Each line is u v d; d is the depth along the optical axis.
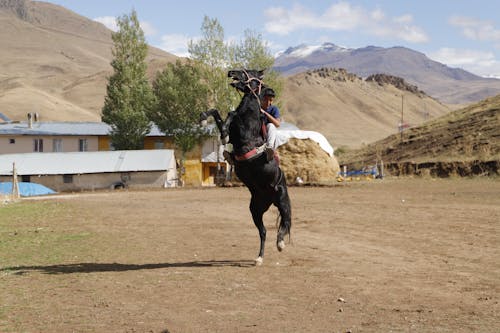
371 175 58.69
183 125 65.12
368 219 19.77
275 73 61.59
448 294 8.41
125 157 62.03
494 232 15.69
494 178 45.44
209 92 64.12
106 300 8.21
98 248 14.09
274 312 7.45
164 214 24.19
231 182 54.88
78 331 6.65
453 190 34.72
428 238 14.74
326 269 10.59
